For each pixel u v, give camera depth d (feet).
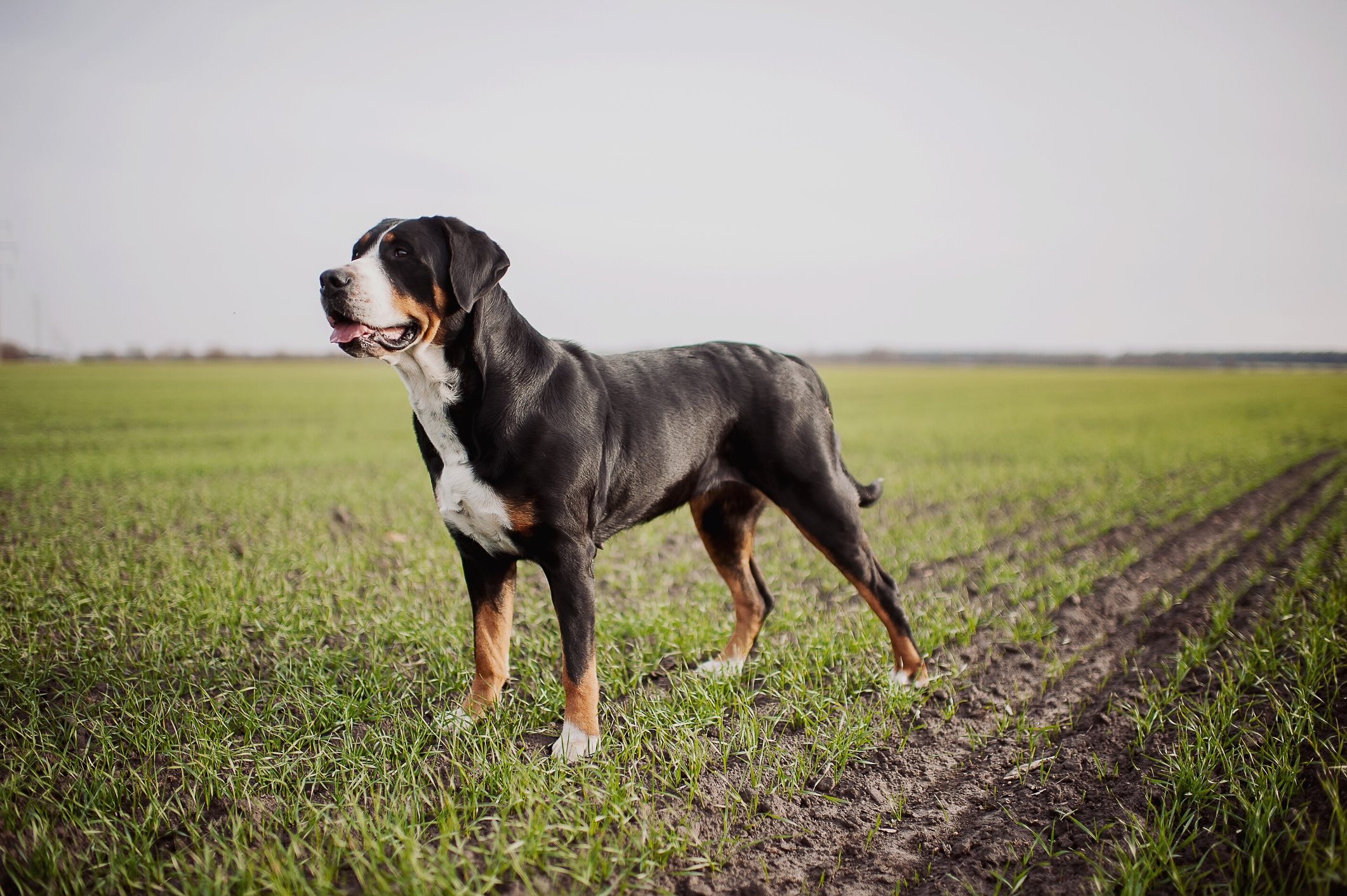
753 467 15.26
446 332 12.34
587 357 13.94
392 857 9.72
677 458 14.23
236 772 11.62
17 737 12.71
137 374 172.14
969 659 17.16
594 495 13.05
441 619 18.07
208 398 111.04
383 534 27.91
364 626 17.56
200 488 37.65
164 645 16.39
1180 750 12.32
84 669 15.08
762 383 15.16
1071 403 121.19
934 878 10.16
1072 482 42.96
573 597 12.74
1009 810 11.61
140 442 58.90
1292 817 10.57
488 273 12.32
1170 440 64.54
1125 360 359.25
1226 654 16.81
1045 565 25.16
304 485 38.75
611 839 10.27
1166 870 9.82
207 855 9.48
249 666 15.70
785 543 28.09
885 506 36.55
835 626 18.15
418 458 51.96
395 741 12.32
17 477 39.70
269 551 24.38
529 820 10.18
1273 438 66.80
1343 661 15.11
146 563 22.62
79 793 11.17
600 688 14.92
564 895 9.37
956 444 62.13
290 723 13.57
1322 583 20.84
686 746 12.46
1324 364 302.04
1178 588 22.79
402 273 12.10
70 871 9.61
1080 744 13.38
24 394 108.88
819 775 12.41
